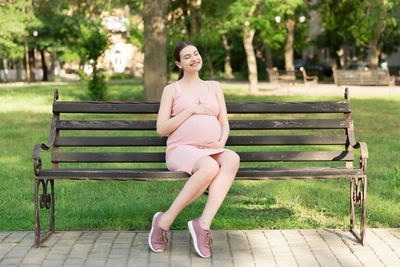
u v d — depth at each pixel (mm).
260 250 3623
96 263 3369
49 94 20125
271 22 21609
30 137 9281
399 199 5059
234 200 5082
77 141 4090
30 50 34625
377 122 11578
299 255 3525
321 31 42219
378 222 4324
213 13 21484
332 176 3691
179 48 3963
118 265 3340
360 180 3922
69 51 32781
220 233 3988
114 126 4133
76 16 29812
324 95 19406
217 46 22016
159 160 4090
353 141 4078
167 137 4129
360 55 38250
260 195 5277
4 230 4117
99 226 4207
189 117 3820
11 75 40281
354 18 29219
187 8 21094
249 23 19922
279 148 8195
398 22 24344
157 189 5535
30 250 3602
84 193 5328
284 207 4844
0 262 3365
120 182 5836
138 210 4562
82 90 22578
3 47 30156
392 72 33344
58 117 4160
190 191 3490
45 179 3736
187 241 3818
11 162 6941
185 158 3625
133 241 3801
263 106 4219
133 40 25547
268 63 34781
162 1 14281
